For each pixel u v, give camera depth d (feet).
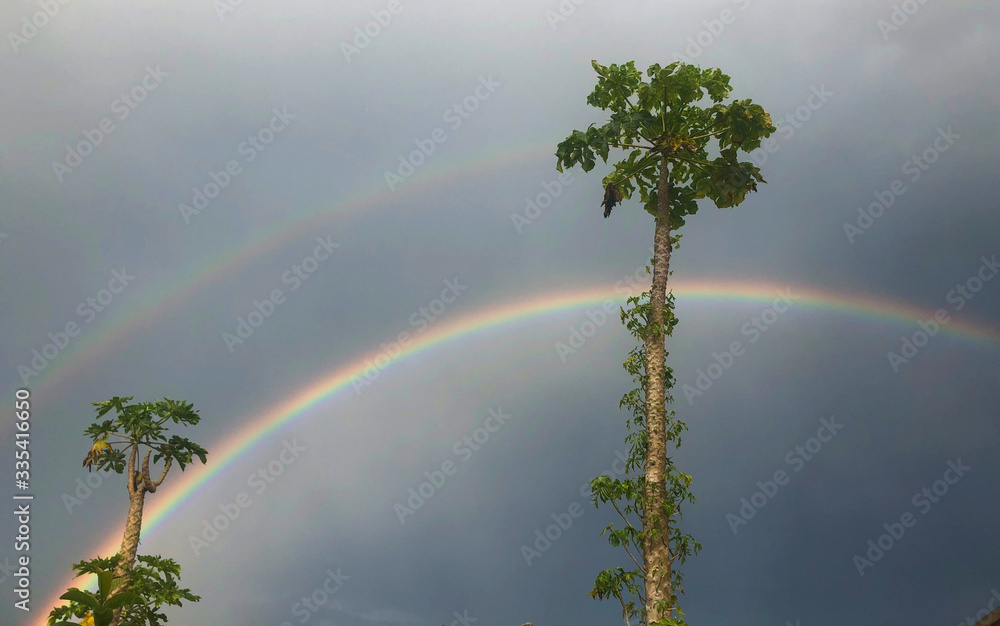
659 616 47.57
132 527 77.77
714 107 65.51
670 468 53.16
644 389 56.75
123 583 68.69
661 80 63.93
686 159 66.23
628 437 55.06
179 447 86.07
